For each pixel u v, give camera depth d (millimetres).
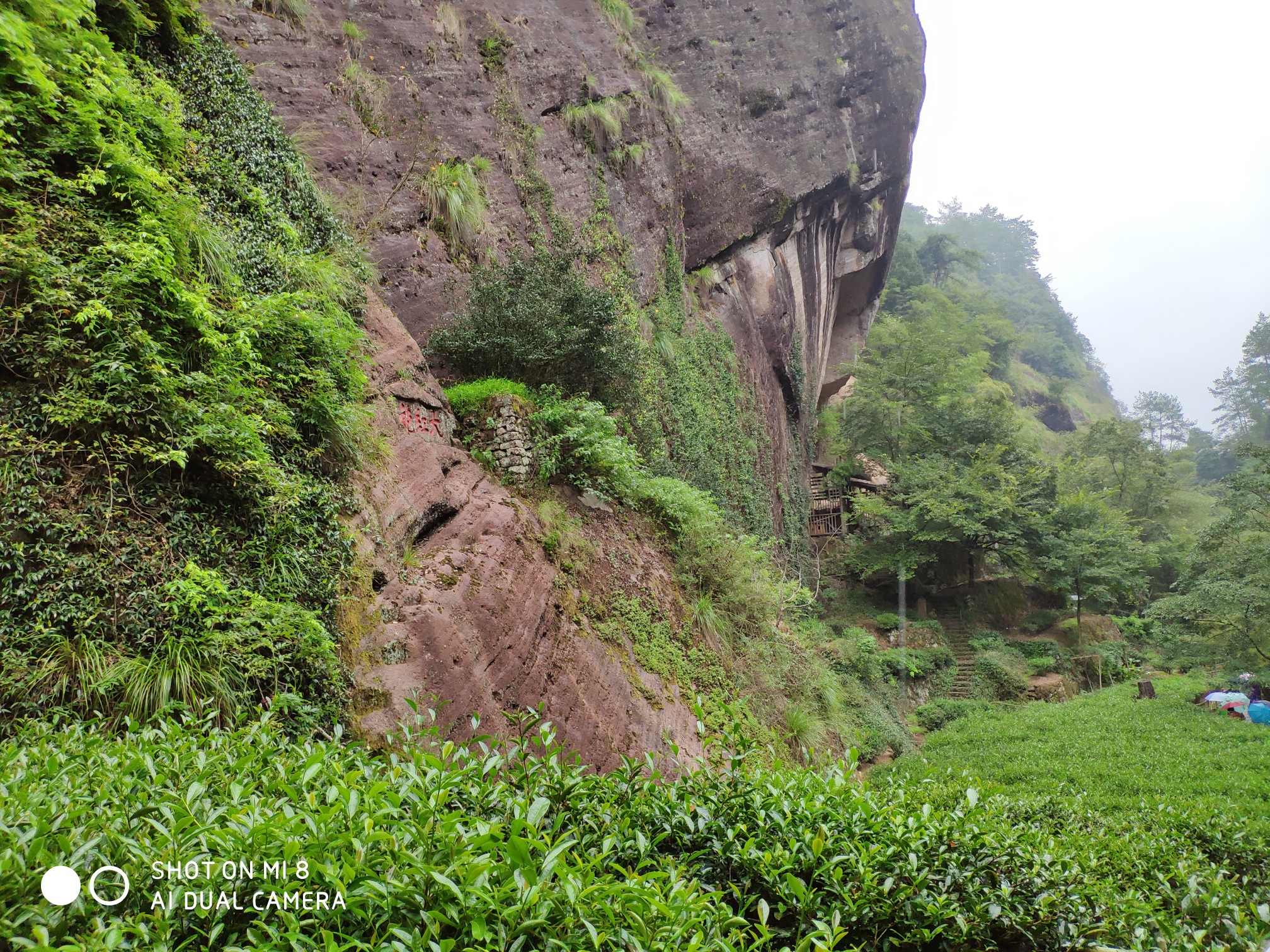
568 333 10375
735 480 18062
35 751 2889
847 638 20219
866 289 32188
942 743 15992
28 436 4070
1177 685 20078
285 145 7559
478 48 13375
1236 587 16969
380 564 5945
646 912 2262
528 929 2064
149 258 4695
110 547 4168
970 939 3307
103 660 3871
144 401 4516
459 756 3238
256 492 5047
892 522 25562
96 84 5008
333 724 4746
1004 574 26875
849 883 3191
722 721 9047
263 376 5621
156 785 2586
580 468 10117
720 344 19047
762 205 21266
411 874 2090
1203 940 3674
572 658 7238
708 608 10609
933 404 28562
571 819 3207
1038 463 28469
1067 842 5695
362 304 7656
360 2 11641
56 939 1746
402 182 10656
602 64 16391
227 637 4324
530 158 13391
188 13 6734
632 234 15984
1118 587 27406
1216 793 9797
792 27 23281
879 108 24594
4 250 4227
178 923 1946
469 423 8969
